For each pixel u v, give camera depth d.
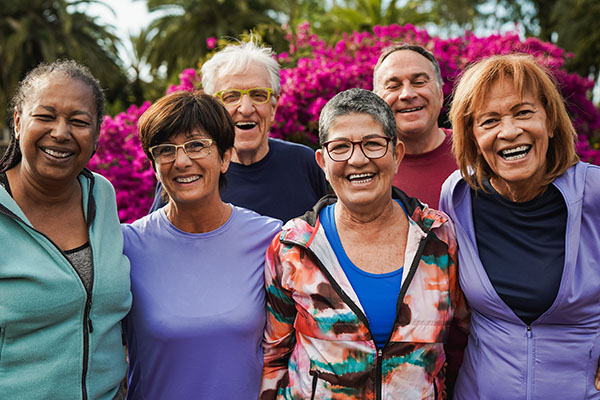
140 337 2.02
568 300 1.90
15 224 1.79
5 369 1.75
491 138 1.98
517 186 2.03
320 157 2.14
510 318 2.00
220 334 1.98
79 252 1.91
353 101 1.98
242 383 2.03
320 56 5.25
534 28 18.86
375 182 1.96
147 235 2.15
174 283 2.04
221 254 2.11
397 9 12.51
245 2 16.47
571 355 1.93
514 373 1.98
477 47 5.27
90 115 1.82
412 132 2.96
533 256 2.00
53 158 1.76
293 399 2.00
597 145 7.21
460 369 2.25
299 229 2.06
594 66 14.84
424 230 2.01
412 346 1.91
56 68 1.81
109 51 20.03
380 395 1.89
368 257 2.02
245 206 2.92
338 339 1.92
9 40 17.25
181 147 1.98
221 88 2.99
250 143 2.91
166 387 2.00
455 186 2.23
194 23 16.77
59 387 1.80
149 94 19.67
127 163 4.96
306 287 1.97
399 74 2.97
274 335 2.13
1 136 17.11
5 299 1.72
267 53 3.12
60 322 1.82
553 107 1.95
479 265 2.06
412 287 1.96
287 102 4.59
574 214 1.94
